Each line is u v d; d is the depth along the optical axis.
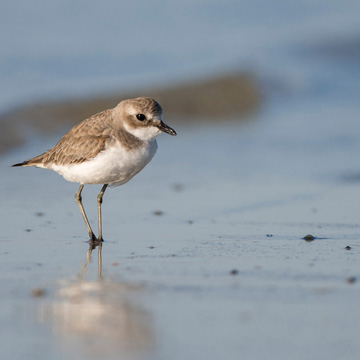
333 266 8.98
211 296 7.69
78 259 9.36
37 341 6.45
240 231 11.18
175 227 11.46
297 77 26.48
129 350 6.29
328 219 12.04
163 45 28.84
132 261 9.26
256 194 13.95
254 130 20.20
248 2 35.03
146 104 10.42
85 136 10.42
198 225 11.60
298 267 8.91
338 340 6.54
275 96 24.28
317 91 25.31
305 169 16.00
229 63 26.67
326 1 37.06
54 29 29.06
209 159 17.02
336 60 28.92
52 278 8.38
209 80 24.28
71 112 20.25
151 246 10.16
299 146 18.23
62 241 10.45
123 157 10.34
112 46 27.94
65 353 6.21
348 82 26.52
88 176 10.48
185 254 9.64
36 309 7.25
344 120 21.08
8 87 22.41
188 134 19.84
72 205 12.98
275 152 17.64
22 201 13.12
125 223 11.72
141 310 7.26
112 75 24.66
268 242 10.39
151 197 13.66
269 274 8.56
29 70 24.36
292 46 30.00
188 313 7.18
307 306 7.39
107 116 10.59
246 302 7.52
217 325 6.86
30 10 30.91
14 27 28.88
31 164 11.16
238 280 8.31
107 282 8.23
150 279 8.36
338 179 15.12
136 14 31.78
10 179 14.86
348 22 33.22
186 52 28.03
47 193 13.83
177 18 32.25
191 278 8.41
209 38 30.11
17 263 9.09
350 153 17.36
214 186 14.59
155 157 17.17
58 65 25.12
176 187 14.49
